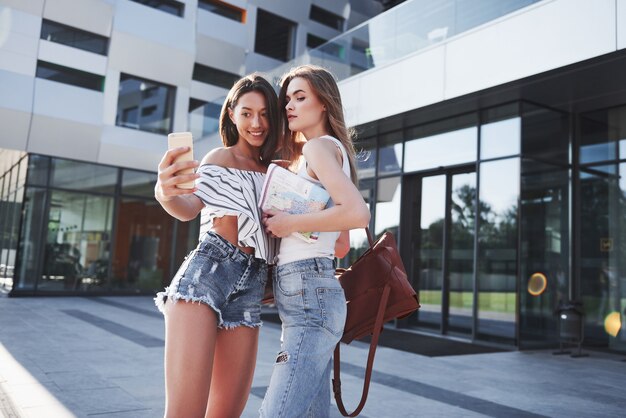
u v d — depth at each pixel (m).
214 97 16.00
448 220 8.62
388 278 1.78
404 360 6.19
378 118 8.62
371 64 8.90
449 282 8.55
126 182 14.36
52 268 13.05
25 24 12.67
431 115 8.36
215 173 1.78
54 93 12.98
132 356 5.69
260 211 1.78
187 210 1.65
